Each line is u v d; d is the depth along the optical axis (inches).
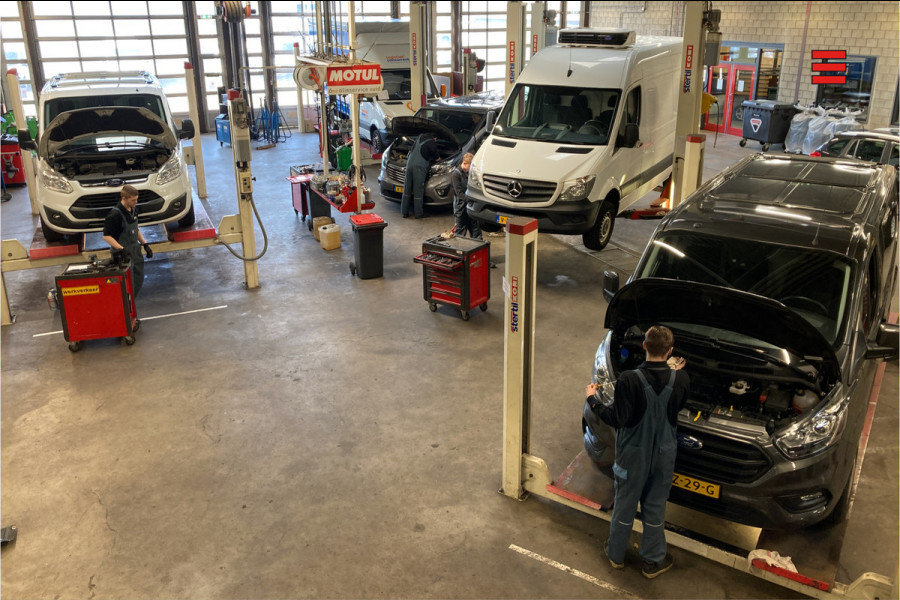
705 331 183.3
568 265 377.4
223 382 256.2
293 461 209.2
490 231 398.6
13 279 364.8
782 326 161.0
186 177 351.6
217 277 363.6
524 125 383.9
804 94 669.9
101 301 275.7
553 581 161.9
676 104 444.1
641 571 164.6
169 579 163.9
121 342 288.8
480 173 361.1
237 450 215.0
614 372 178.4
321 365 268.4
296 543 175.0
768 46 698.8
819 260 187.2
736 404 169.3
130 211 298.0
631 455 151.3
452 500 190.9
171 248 328.8
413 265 381.1
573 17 960.3
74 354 279.3
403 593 158.6
